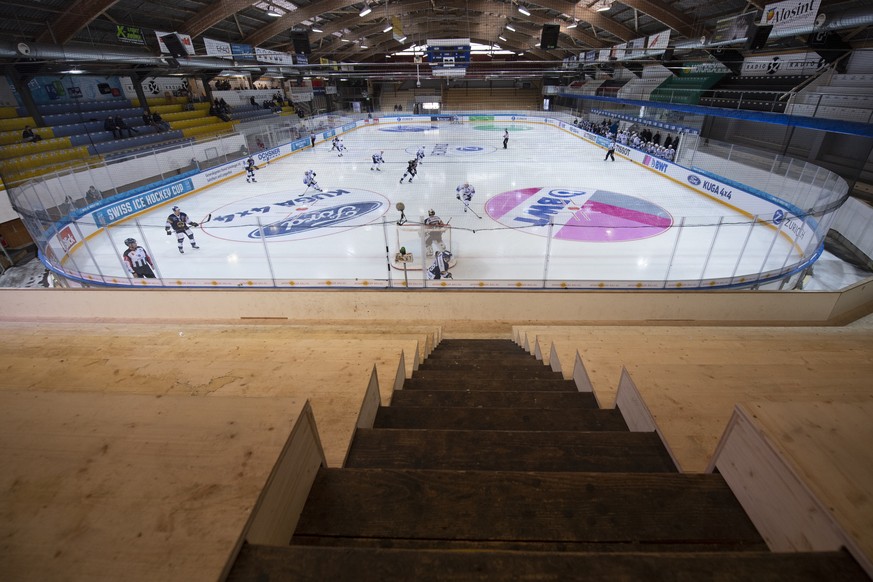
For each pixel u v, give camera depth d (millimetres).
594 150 26250
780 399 2090
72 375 2994
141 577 768
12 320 7535
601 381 2729
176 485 928
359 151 27141
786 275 8969
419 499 1233
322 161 24078
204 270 10688
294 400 1178
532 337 5281
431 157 24703
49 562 803
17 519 878
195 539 824
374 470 1307
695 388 2053
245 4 19094
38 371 3133
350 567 850
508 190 17609
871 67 15453
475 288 8133
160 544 819
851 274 10344
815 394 2160
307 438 1197
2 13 13781
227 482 929
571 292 7352
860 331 5684
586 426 2145
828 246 11750
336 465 1636
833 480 944
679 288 8508
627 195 16594
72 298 7539
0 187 13453
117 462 991
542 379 3215
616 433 1771
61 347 4566
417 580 844
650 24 23703
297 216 14758
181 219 11422
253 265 10883
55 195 13305
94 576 776
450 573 857
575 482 1280
